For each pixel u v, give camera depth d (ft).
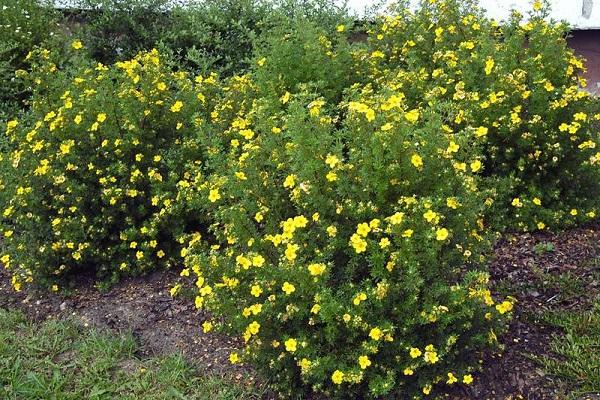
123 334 11.99
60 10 20.22
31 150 13.07
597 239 13.08
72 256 12.89
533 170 13.41
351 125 10.30
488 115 13.07
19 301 13.08
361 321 9.11
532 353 10.68
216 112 13.56
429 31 15.61
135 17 19.27
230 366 11.19
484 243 10.27
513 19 14.98
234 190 11.03
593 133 13.82
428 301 9.31
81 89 13.89
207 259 10.52
